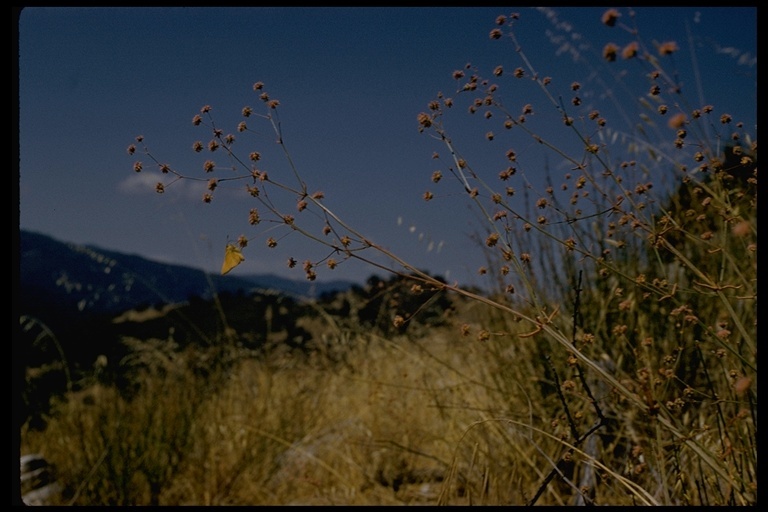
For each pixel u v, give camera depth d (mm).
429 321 3693
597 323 2832
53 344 6949
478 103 1653
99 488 3744
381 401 3781
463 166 1631
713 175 1634
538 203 1658
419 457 3484
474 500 2533
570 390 2029
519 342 3055
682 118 1435
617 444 2561
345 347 4730
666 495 1808
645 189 1673
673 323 2492
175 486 3797
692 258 2525
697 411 2344
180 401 4234
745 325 2258
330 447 3760
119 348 7496
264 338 6051
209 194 1482
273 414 4266
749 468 1827
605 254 1721
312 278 1457
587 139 1674
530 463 2555
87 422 4297
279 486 3660
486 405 3105
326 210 1460
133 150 1508
